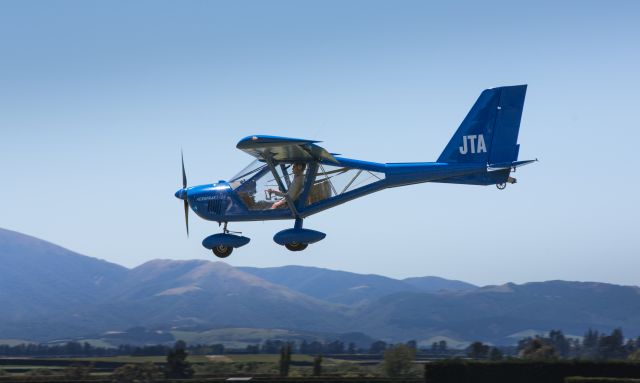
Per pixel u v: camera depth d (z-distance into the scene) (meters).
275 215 73.00
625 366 83.88
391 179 75.25
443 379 84.56
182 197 75.94
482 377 84.62
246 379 142.88
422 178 76.25
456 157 77.38
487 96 77.56
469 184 78.06
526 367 84.62
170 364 187.88
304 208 72.75
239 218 73.50
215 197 73.69
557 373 84.69
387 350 194.50
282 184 72.44
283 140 66.12
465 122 77.75
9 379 161.50
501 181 77.62
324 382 141.00
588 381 79.50
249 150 69.62
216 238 74.38
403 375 186.00
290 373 185.50
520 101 77.31
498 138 77.25
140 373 183.75
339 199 74.00
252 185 73.19
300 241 72.25
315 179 73.00
